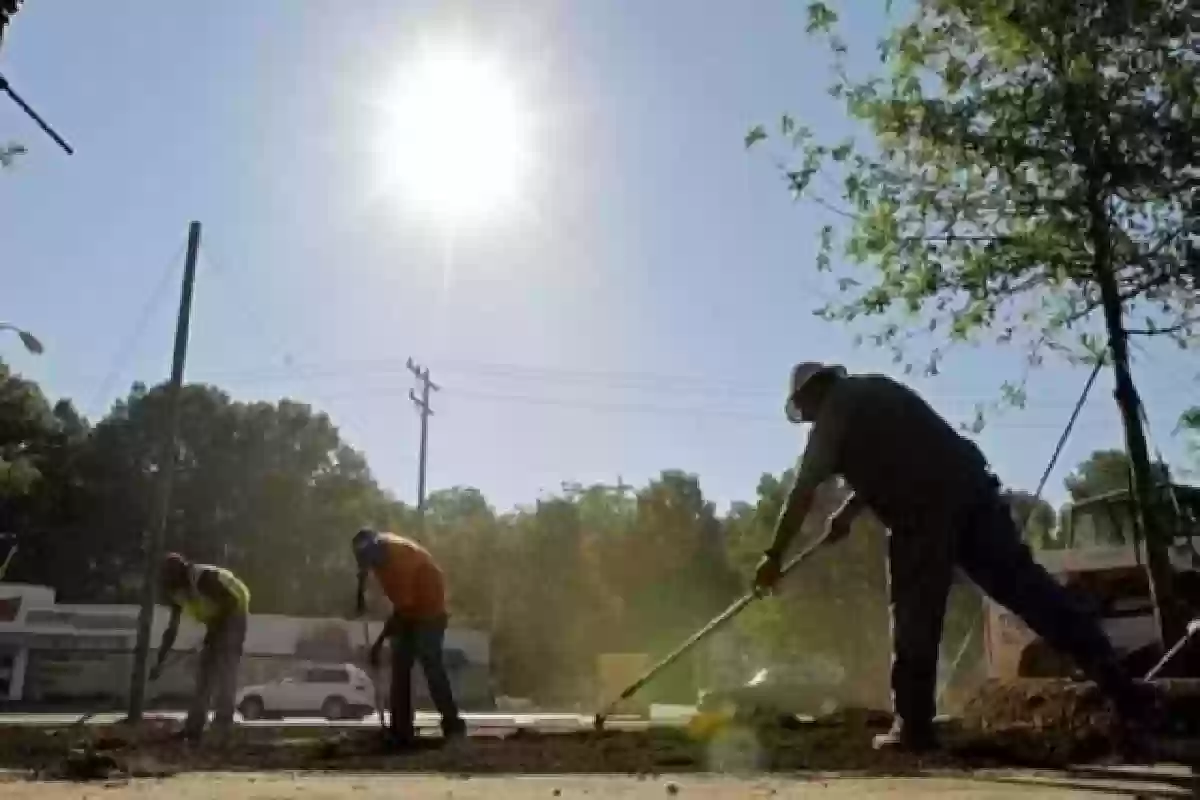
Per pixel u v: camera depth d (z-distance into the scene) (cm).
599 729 839
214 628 1034
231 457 6209
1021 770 537
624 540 7450
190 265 2377
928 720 599
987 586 623
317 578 6419
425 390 4644
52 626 4319
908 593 600
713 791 445
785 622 4591
